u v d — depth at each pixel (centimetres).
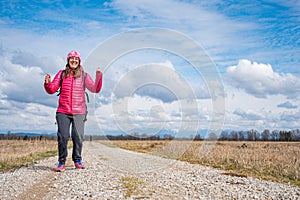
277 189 329
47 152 810
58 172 392
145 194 283
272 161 593
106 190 293
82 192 282
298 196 295
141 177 380
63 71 388
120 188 305
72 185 310
